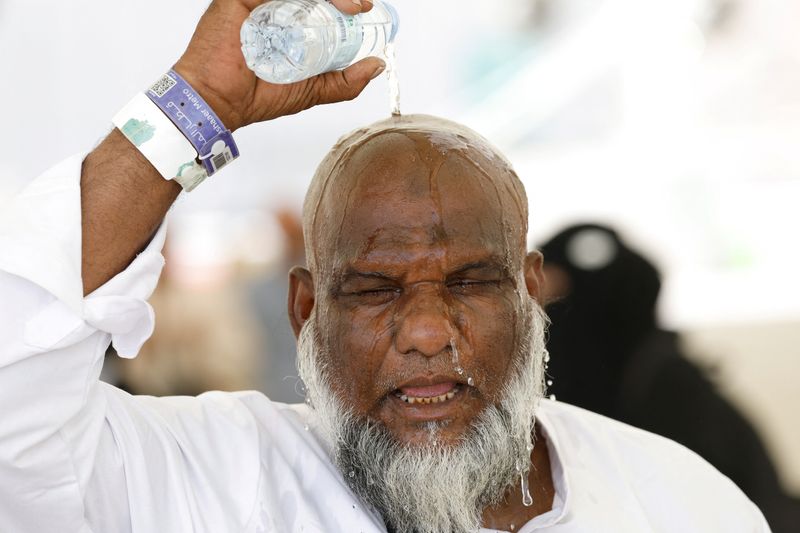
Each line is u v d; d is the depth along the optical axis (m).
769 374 5.38
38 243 1.72
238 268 5.37
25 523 1.83
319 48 1.81
